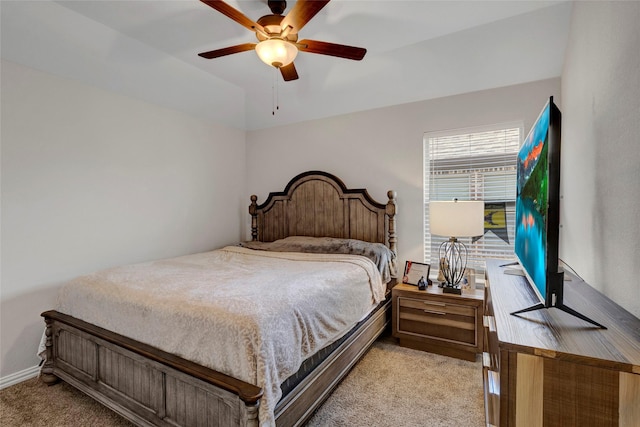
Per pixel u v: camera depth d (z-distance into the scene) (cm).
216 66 310
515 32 238
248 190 443
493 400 133
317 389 176
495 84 282
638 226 111
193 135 368
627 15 119
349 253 302
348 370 216
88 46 247
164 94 323
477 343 246
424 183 322
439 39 258
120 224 298
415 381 224
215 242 397
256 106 391
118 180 296
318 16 227
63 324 207
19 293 236
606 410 87
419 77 297
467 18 230
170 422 154
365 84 322
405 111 328
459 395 207
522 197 182
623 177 123
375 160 345
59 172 256
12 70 230
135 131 310
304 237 361
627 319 114
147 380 164
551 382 94
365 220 343
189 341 151
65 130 259
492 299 142
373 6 216
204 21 234
